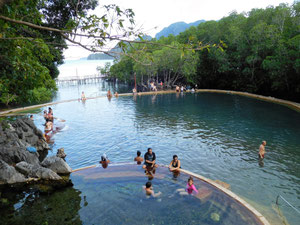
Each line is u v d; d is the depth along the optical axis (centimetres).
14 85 791
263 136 1605
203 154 1288
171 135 1673
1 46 601
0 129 1394
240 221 666
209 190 852
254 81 4084
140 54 403
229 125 1939
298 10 3139
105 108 2989
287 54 2917
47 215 755
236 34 4047
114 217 720
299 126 1830
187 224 667
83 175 1034
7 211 788
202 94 4197
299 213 734
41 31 1314
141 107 2994
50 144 1559
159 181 941
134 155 1302
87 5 1362
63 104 3453
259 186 921
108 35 380
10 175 1019
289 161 1159
